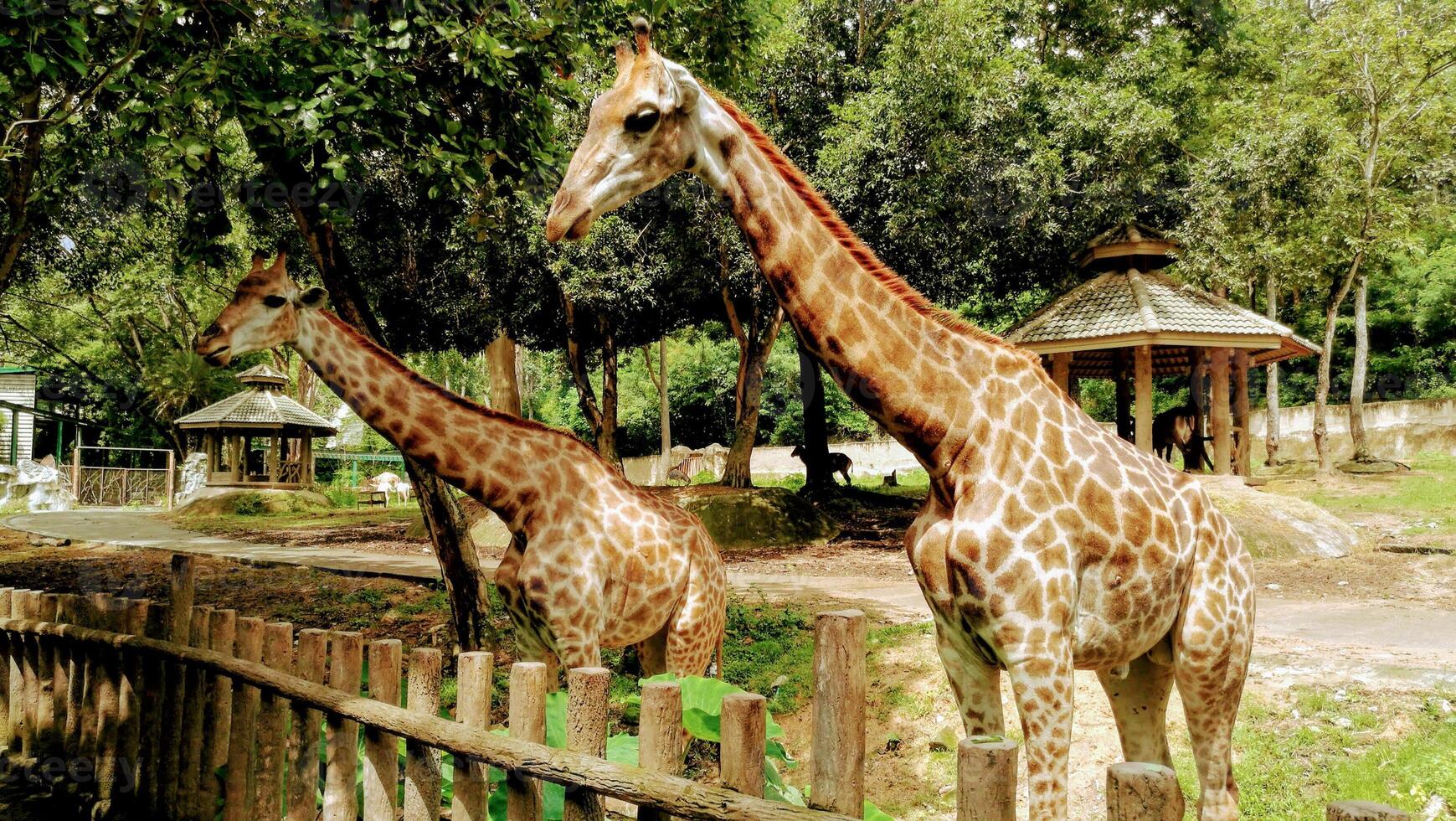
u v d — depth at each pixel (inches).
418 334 706.8
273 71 225.9
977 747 72.4
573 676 98.6
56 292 1119.6
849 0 644.1
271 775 138.5
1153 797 64.5
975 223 587.2
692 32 403.5
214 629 152.2
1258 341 543.2
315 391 1530.5
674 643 187.6
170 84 229.0
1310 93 770.2
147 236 570.3
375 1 235.1
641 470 1421.0
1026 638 115.1
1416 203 914.1
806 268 122.1
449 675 287.0
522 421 181.2
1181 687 134.1
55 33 197.2
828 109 624.1
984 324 883.4
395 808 123.1
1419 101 797.2
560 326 753.6
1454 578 389.1
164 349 1279.5
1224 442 574.9
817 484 852.6
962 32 558.6
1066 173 595.2
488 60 227.8
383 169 525.0
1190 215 633.6
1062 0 764.0
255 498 984.9
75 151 319.0
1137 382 556.7
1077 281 693.3
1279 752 203.9
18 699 191.8
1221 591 131.5
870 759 230.1
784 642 306.0
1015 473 119.8
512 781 104.8
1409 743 198.8
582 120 502.3
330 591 421.7
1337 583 385.4
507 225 535.8
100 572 492.1
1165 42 716.7
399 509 1054.4
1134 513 123.6
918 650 276.7
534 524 176.4
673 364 1620.3
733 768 84.5
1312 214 689.0
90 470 1207.6
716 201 564.1
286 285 173.6
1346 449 1050.1
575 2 314.5
